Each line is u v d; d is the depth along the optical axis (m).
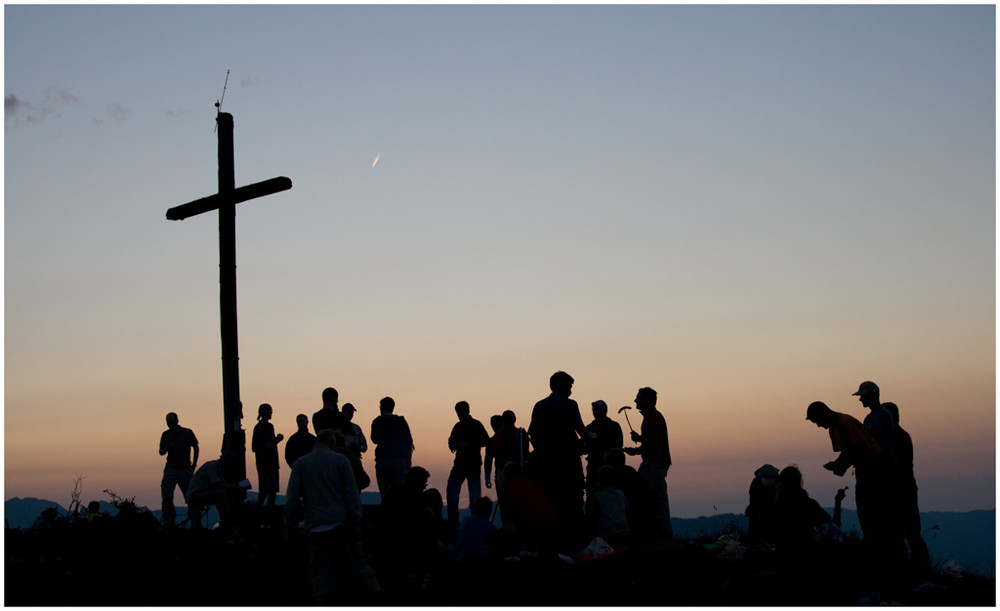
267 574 12.94
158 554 12.88
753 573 10.78
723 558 13.45
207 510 15.09
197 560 13.30
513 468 13.29
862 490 12.69
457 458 16.14
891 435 12.79
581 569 13.12
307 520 11.62
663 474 15.26
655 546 14.34
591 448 15.51
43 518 13.84
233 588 12.58
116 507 12.67
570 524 14.05
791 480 12.38
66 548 13.31
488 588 12.07
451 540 14.43
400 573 13.04
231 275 17.69
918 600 11.92
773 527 12.73
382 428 16.12
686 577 12.80
